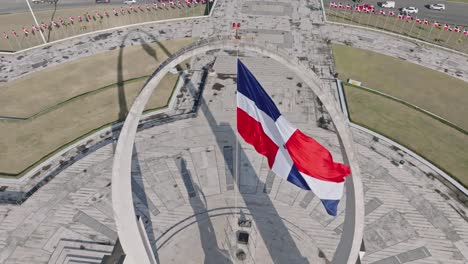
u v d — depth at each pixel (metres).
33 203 35.34
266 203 35.62
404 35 66.25
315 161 20.30
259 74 53.25
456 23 70.62
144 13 71.56
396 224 34.16
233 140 42.25
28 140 42.03
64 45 59.97
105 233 32.94
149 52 58.22
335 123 19.16
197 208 35.00
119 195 20.42
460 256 31.75
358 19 71.38
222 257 31.05
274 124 20.98
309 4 75.75
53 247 31.89
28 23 66.88
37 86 50.56
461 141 43.38
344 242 23.05
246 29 65.19
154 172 38.44
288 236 32.78
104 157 40.19
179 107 46.97
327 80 52.94
